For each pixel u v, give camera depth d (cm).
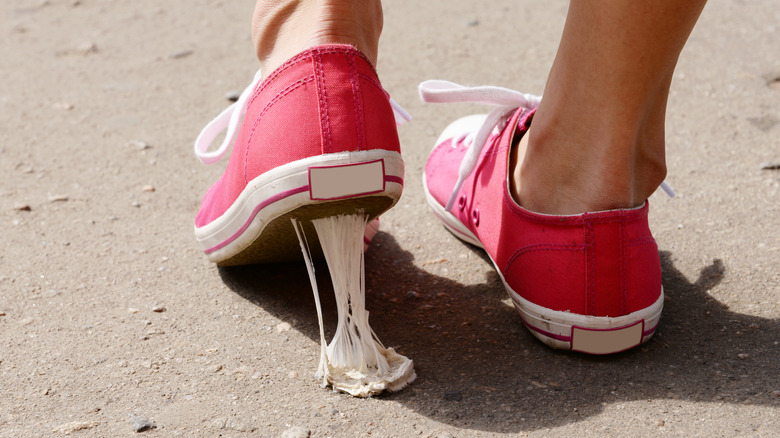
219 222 138
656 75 116
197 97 247
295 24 126
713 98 231
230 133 143
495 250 139
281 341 134
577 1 116
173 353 131
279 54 127
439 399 117
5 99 246
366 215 124
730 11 296
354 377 119
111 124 229
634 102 118
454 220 161
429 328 137
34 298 148
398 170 118
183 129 226
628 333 124
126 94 249
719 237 164
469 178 153
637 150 128
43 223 176
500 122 146
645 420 111
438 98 146
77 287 151
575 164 125
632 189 127
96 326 139
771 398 115
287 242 136
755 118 218
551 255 124
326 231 120
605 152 122
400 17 309
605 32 113
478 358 128
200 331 137
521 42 280
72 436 110
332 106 115
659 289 129
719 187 184
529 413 113
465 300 146
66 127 227
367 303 146
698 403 114
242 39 294
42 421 114
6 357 130
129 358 129
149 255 163
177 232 173
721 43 269
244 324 139
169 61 275
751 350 127
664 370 123
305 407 116
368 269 158
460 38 286
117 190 192
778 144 203
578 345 125
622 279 122
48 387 122
